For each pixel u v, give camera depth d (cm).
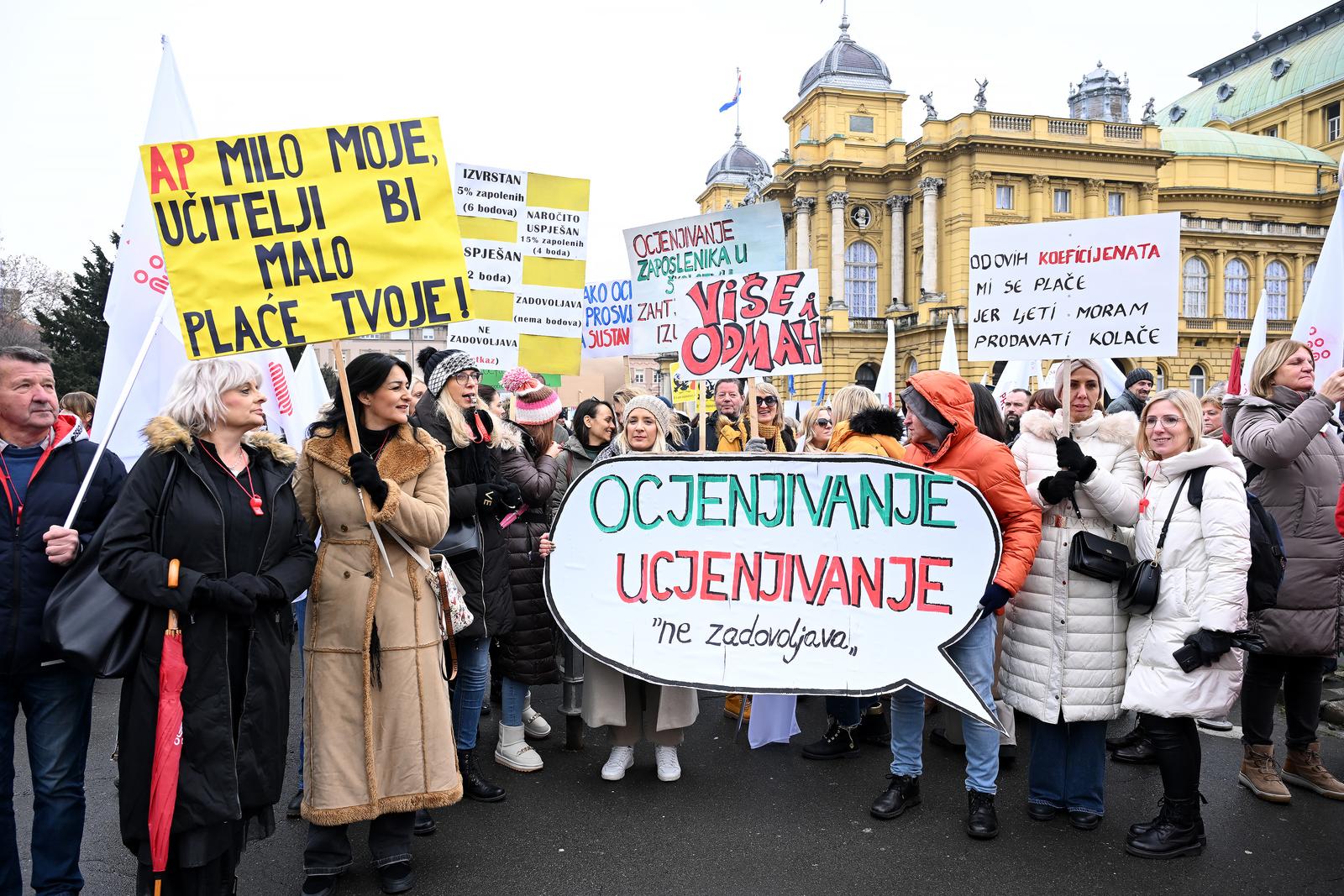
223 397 276
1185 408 351
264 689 275
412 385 526
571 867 341
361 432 330
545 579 415
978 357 431
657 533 409
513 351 654
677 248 623
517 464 438
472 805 400
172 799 256
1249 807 394
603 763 456
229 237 307
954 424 373
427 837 367
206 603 262
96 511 311
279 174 312
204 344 303
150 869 267
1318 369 511
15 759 475
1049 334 413
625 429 445
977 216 4003
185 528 266
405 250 322
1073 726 378
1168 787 350
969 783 374
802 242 4438
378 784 315
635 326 640
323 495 319
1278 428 392
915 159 4181
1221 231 4516
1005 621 391
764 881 330
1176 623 342
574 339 665
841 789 420
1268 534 369
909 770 393
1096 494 354
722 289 523
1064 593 366
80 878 299
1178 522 346
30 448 299
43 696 291
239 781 269
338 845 315
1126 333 396
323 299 314
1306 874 333
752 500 401
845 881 330
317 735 310
